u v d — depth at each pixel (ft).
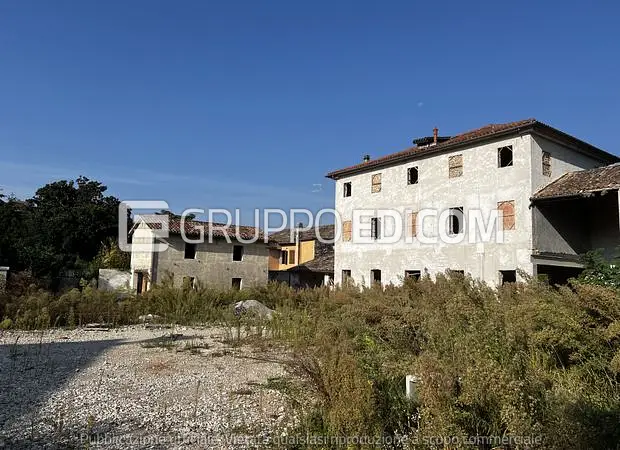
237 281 94.22
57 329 47.50
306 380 15.53
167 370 26.81
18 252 91.20
